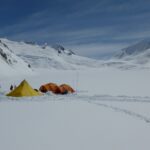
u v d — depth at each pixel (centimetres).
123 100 2423
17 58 12131
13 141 1120
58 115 1673
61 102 2311
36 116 1642
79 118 1579
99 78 5938
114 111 1822
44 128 1337
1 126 1380
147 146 1057
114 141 1120
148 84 4216
